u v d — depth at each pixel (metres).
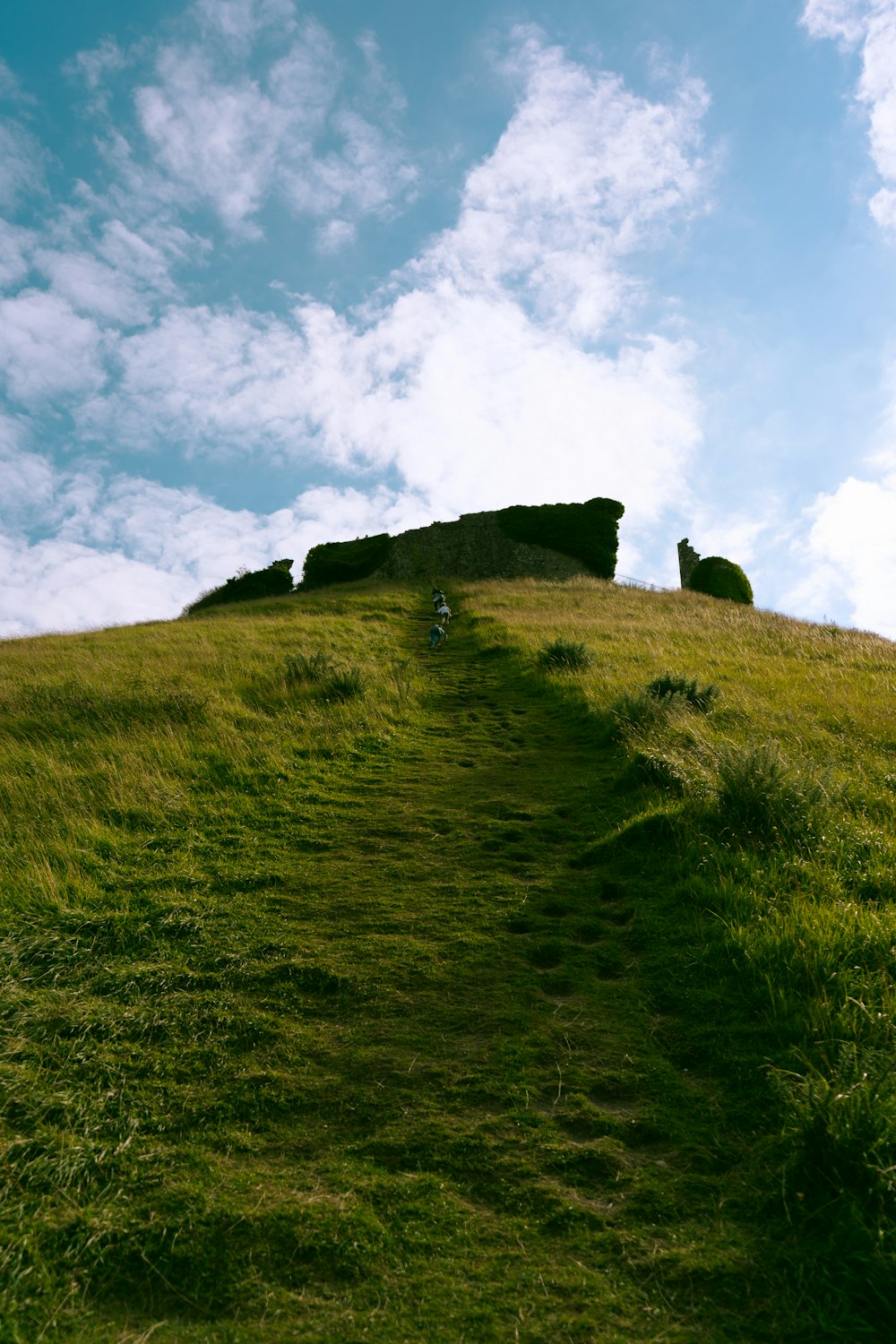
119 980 4.27
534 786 8.16
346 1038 3.90
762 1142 3.10
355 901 5.41
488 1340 2.34
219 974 4.43
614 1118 3.29
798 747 8.20
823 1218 2.70
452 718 11.65
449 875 5.86
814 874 5.04
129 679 11.31
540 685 13.37
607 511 42.72
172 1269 2.61
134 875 5.65
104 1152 3.08
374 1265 2.61
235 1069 3.65
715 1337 2.35
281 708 10.61
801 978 3.99
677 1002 4.10
